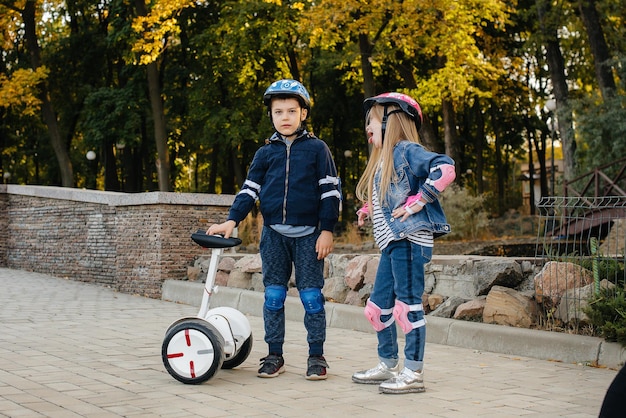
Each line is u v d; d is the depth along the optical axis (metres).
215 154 32.75
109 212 11.87
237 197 5.23
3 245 14.69
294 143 5.20
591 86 30.05
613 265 6.59
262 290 9.57
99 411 4.02
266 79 30.41
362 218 5.20
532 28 27.83
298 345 6.66
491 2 20.22
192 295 9.94
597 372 5.43
